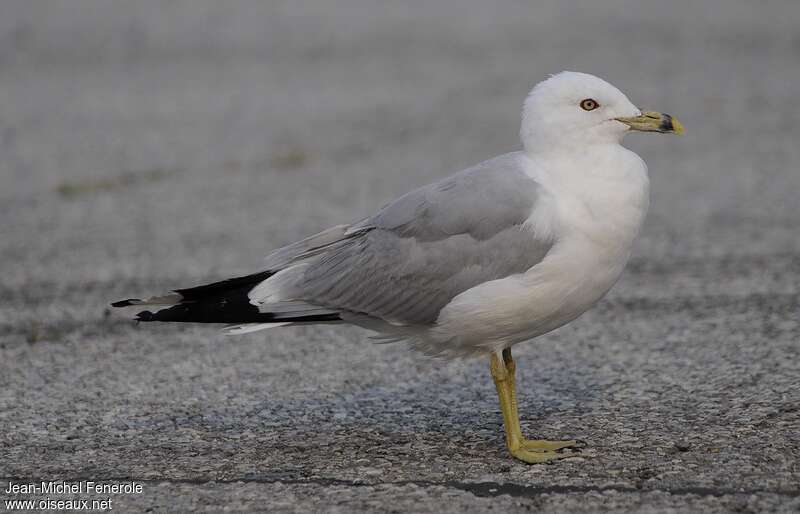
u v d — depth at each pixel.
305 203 21.27
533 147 9.66
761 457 9.33
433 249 9.59
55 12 44.59
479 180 9.62
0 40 40.47
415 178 23.11
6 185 23.14
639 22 46.66
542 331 9.78
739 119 28.53
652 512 8.31
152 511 8.65
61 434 10.56
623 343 13.15
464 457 9.72
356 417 10.91
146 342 13.76
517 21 46.94
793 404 10.62
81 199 21.98
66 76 35.56
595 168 9.38
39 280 16.72
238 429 10.63
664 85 33.53
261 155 25.72
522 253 9.32
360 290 9.84
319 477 9.30
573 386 11.68
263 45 41.00
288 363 12.79
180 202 21.61
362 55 39.81
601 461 9.45
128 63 37.75
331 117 30.03
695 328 13.58
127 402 11.50
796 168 22.91
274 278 10.10
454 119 29.58
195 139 27.42
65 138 27.48
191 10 46.16
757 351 12.48
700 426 10.18
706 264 16.67
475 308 9.38
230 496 8.91
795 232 18.16
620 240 9.34
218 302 9.93
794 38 41.62
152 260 17.59
